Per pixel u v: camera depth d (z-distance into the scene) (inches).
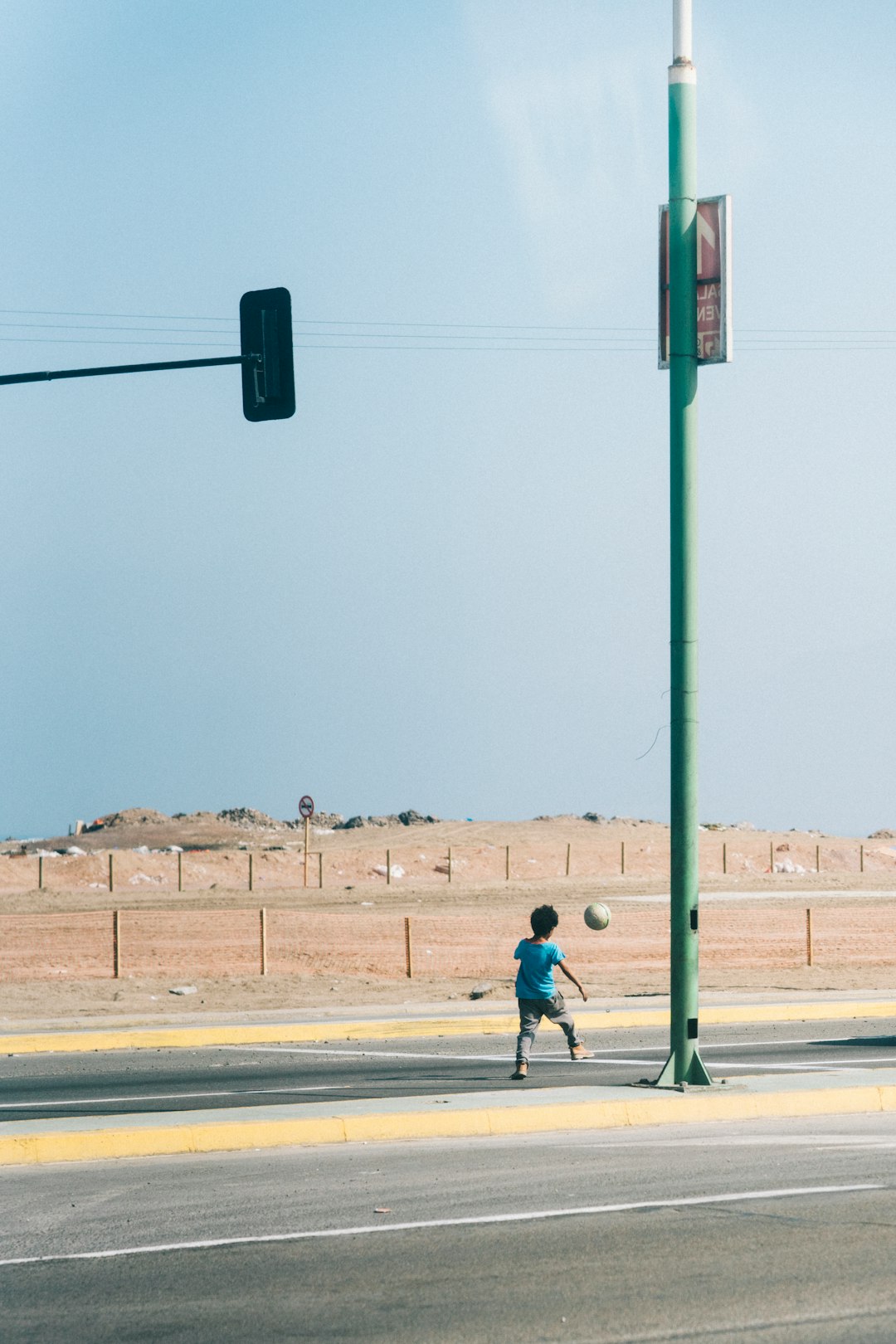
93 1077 655.8
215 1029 819.4
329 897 2196.1
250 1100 561.6
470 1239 338.3
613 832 3794.3
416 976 1342.3
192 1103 553.9
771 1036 813.2
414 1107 511.5
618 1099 518.0
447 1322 277.3
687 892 553.6
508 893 2283.5
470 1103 518.0
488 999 1037.8
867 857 3316.9
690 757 550.0
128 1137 452.4
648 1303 289.0
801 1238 338.0
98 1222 360.5
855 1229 346.3
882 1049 747.4
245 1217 363.6
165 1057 741.9
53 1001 997.2
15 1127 478.6
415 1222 355.3
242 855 2785.4
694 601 546.6
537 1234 342.3
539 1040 812.0
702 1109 519.5
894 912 1953.7
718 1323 275.9
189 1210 371.9
